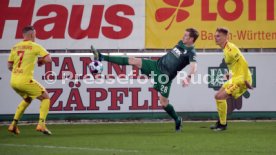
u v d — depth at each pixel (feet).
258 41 134.62
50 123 132.26
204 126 123.34
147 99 133.59
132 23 133.28
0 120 131.75
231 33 134.21
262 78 134.51
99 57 110.83
